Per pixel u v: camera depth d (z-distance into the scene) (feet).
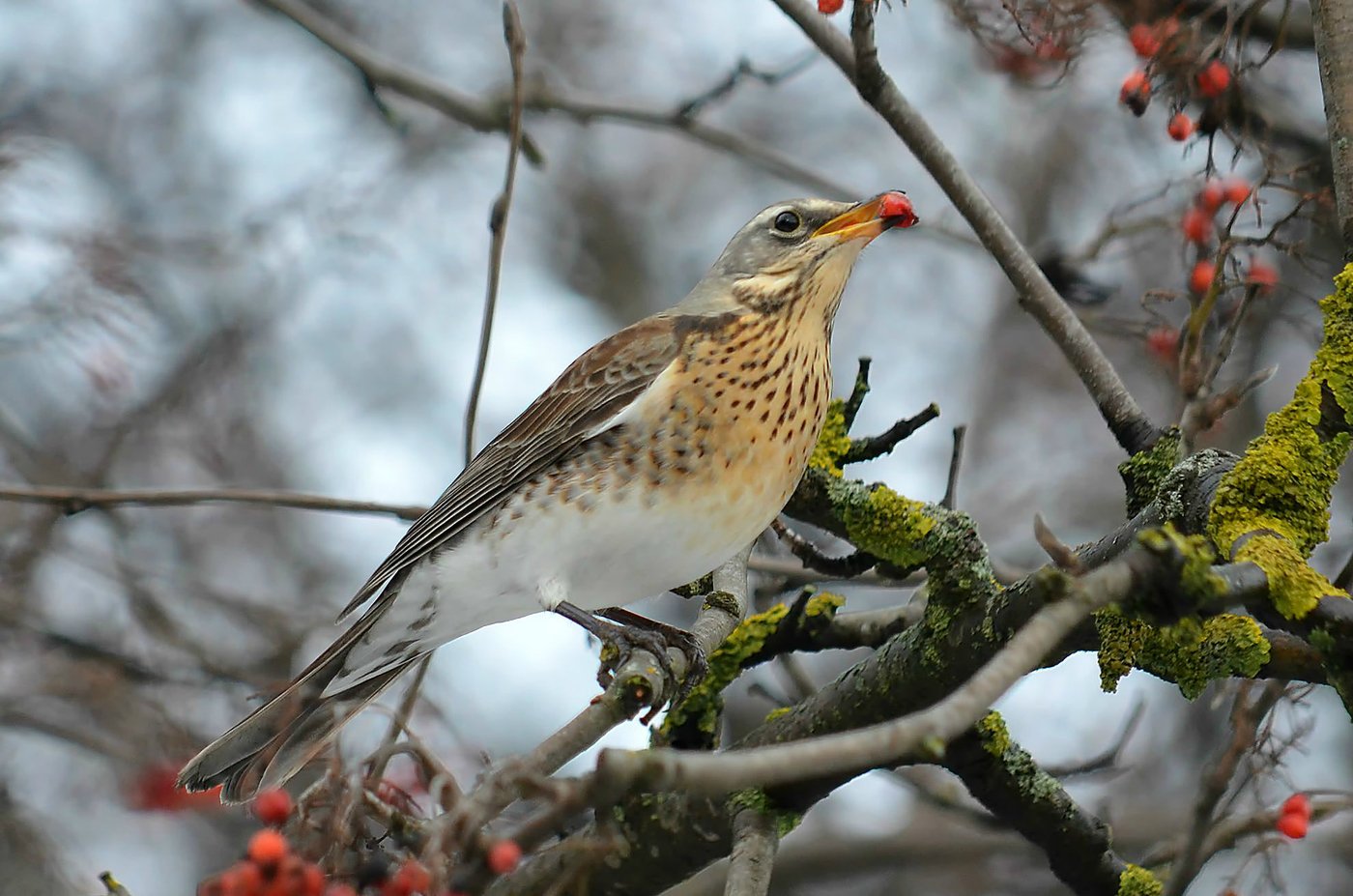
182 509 53.06
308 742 30.53
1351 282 24.17
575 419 31.89
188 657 46.11
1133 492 28.84
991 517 54.80
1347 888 44.16
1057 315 31.81
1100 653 25.89
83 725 44.16
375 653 32.86
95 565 47.32
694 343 32.12
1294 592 21.22
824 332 33.09
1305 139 40.65
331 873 21.90
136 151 56.13
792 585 38.37
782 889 46.85
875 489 30.17
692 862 29.99
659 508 31.45
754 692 36.32
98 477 49.62
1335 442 23.35
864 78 32.12
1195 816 24.57
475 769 32.68
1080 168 54.65
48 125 53.01
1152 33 30.63
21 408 51.57
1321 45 27.32
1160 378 48.26
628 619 33.86
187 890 45.70
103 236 48.11
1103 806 36.11
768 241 33.50
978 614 28.45
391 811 22.91
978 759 30.19
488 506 32.35
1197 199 31.65
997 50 36.58
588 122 44.32
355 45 43.62
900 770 39.01
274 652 46.75
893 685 29.40
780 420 31.63
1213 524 23.17
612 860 29.86
